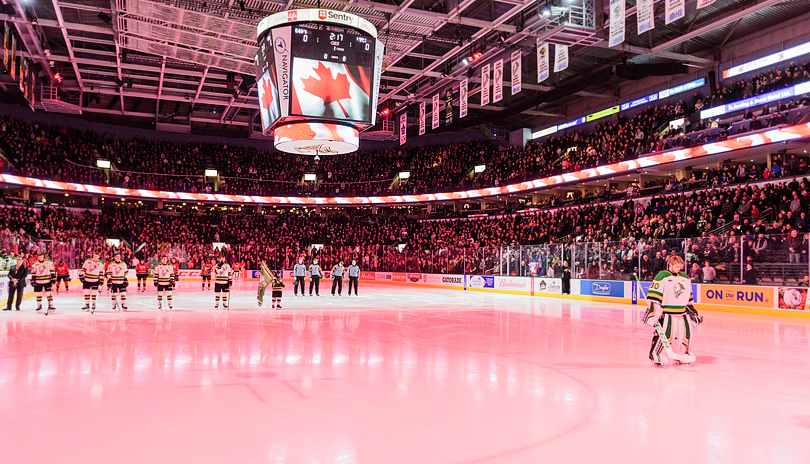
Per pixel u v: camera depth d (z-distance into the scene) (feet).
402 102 131.13
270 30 62.03
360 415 21.38
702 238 74.74
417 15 75.61
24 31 91.25
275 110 62.80
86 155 146.00
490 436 18.86
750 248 68.95
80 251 124.36
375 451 17.26
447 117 104.32
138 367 30.60
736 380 28.43
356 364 32.07
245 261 149.38
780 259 65.51
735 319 61.36
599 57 107.24
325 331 47.21
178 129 161.79
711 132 93.25
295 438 18.49
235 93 123.65
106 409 21.99
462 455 16.96
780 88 87.20
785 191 77.25
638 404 23.36
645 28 51.70
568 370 30.81
